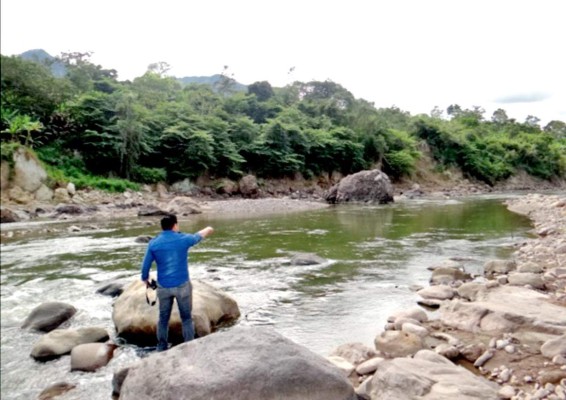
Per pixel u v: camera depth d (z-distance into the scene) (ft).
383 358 16.93
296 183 160.97
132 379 13.17
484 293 24.38
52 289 30.07
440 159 219.61
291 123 168.76
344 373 14.49
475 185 216.13
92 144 114.93
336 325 21.89
